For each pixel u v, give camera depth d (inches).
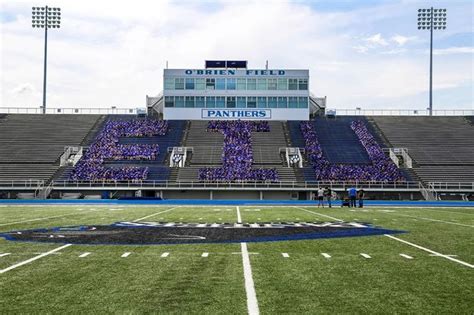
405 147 2212.1
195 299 312.5
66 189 1831.9
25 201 1653.5
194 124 2409.0
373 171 1980.8
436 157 2112.5
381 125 2434.8
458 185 1868.8
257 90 2447.1
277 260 454.6
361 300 311.3
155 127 2361.0
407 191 1843.0
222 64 2481.5
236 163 2048.5
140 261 447.8
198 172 1969.7
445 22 2647.6
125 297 317.7
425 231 706.2
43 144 2185.0
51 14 2618.1
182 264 432.8
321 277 379.2
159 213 1087.6
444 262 446.3
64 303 303.3
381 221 878.4
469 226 784.3
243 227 759.7
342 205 1425.9
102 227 754.2
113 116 2495.1
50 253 494.0
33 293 328.2
